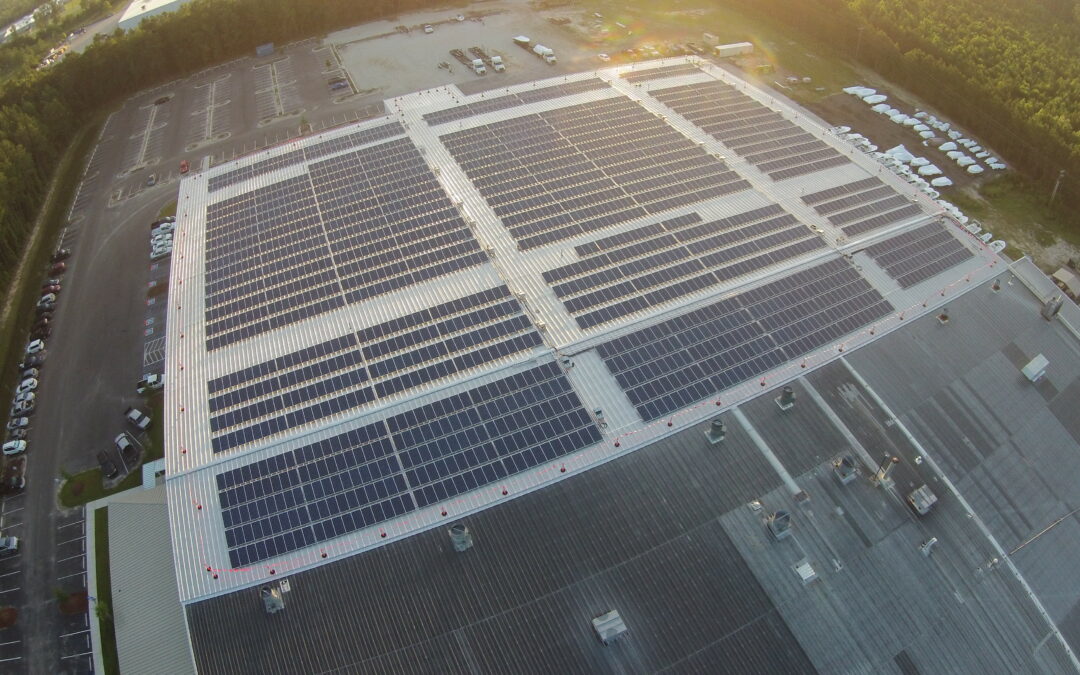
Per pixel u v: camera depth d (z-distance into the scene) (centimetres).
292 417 6831
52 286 10938
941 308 8019
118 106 16288
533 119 11688
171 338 7931
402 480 6284
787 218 9156
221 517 6144
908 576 5988
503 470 6328
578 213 9212
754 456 6481
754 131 11338
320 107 15100
